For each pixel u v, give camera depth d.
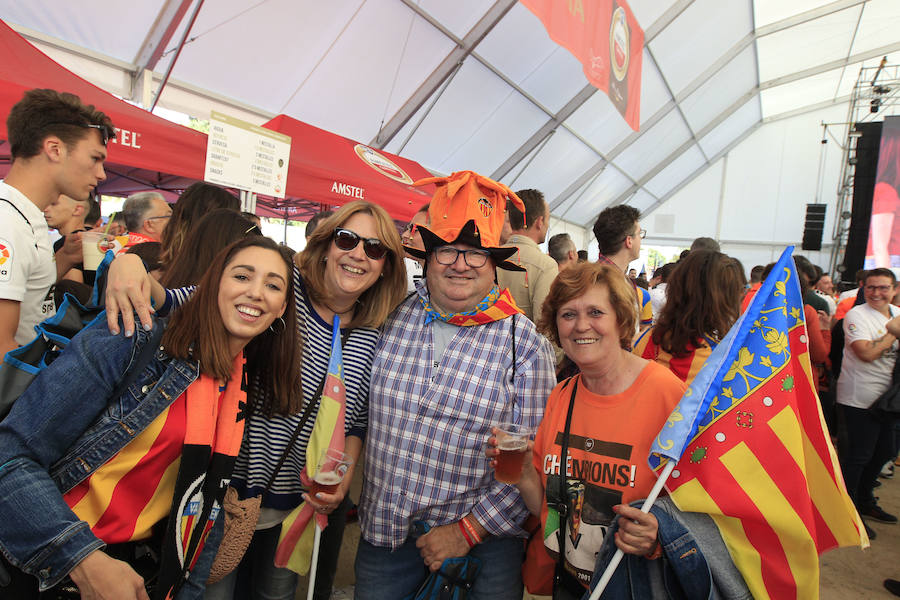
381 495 1.60
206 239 1.52
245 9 4.84
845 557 3.37
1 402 1.04
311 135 5.24
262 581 1.63
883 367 3.57
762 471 1.22
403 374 1.62
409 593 1.69
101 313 1.10
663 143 14.90
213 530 1.27
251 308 1.20
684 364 2.06
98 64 4.42
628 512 1.20
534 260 2.74
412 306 1.77
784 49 13.66
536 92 8.70
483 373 1.58
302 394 1.49
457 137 8.77
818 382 4.41
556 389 1.57
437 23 6.27
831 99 17.72
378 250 1.56
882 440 3.82
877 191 12.39
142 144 3.22
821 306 4.51
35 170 1.62
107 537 1.08
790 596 1.17
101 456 1.06
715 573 1.19
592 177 13.32
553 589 1.44
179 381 1.13
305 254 1.62
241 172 3.48
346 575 2.54
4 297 1.44
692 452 1.28
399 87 6.86
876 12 12.13
